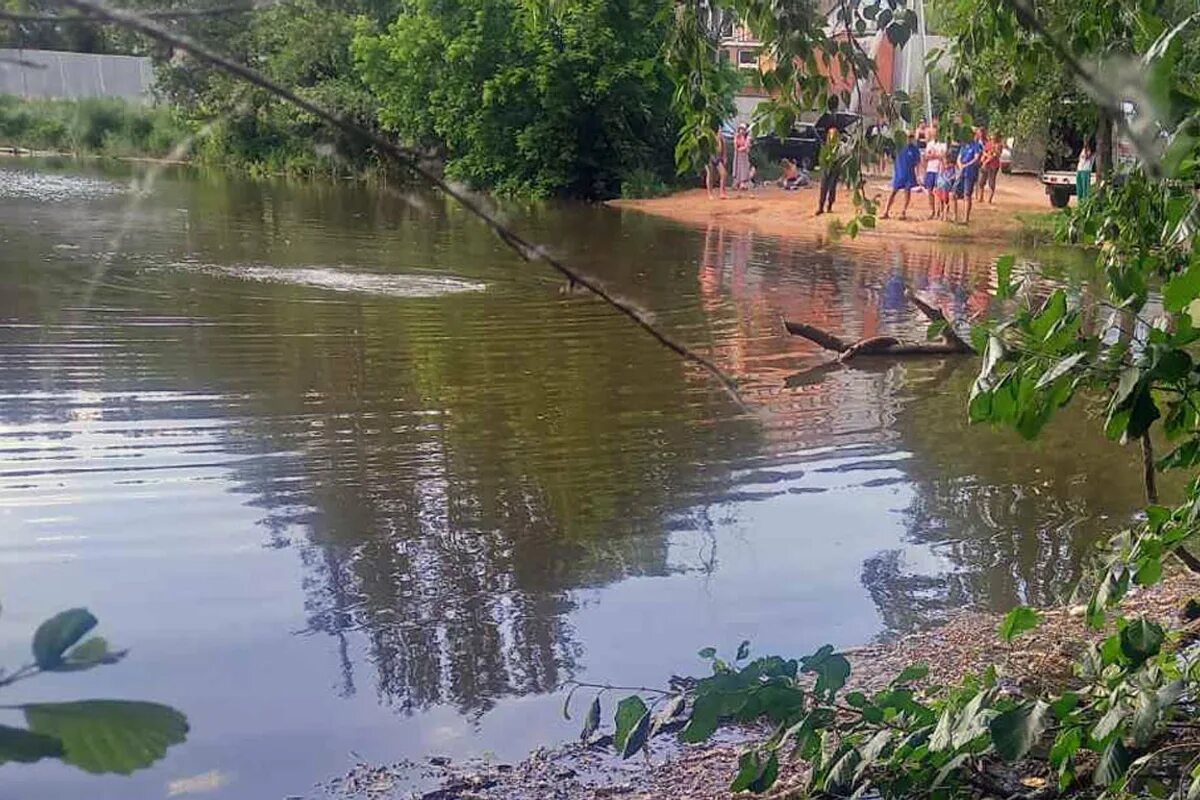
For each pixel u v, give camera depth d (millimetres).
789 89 4410
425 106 33062
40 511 6688
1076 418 9703
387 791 4133
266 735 4484
